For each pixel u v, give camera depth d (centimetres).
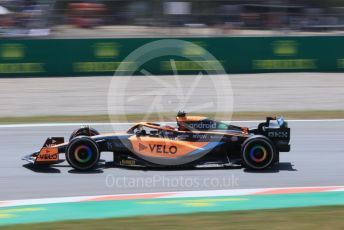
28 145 4359
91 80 7906
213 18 8888
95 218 2659
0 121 5406
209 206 2877
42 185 3262
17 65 8088
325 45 8531
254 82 7756
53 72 8169
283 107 6253
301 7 9000
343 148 4262
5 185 3266
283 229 2438
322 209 2791
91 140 3516
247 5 8906
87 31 8812
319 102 6544
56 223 2562
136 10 8900
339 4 9088
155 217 2656
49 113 5903
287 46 8475
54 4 8712
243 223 2534
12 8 8538
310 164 3781
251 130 3728
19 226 2527
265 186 3253
